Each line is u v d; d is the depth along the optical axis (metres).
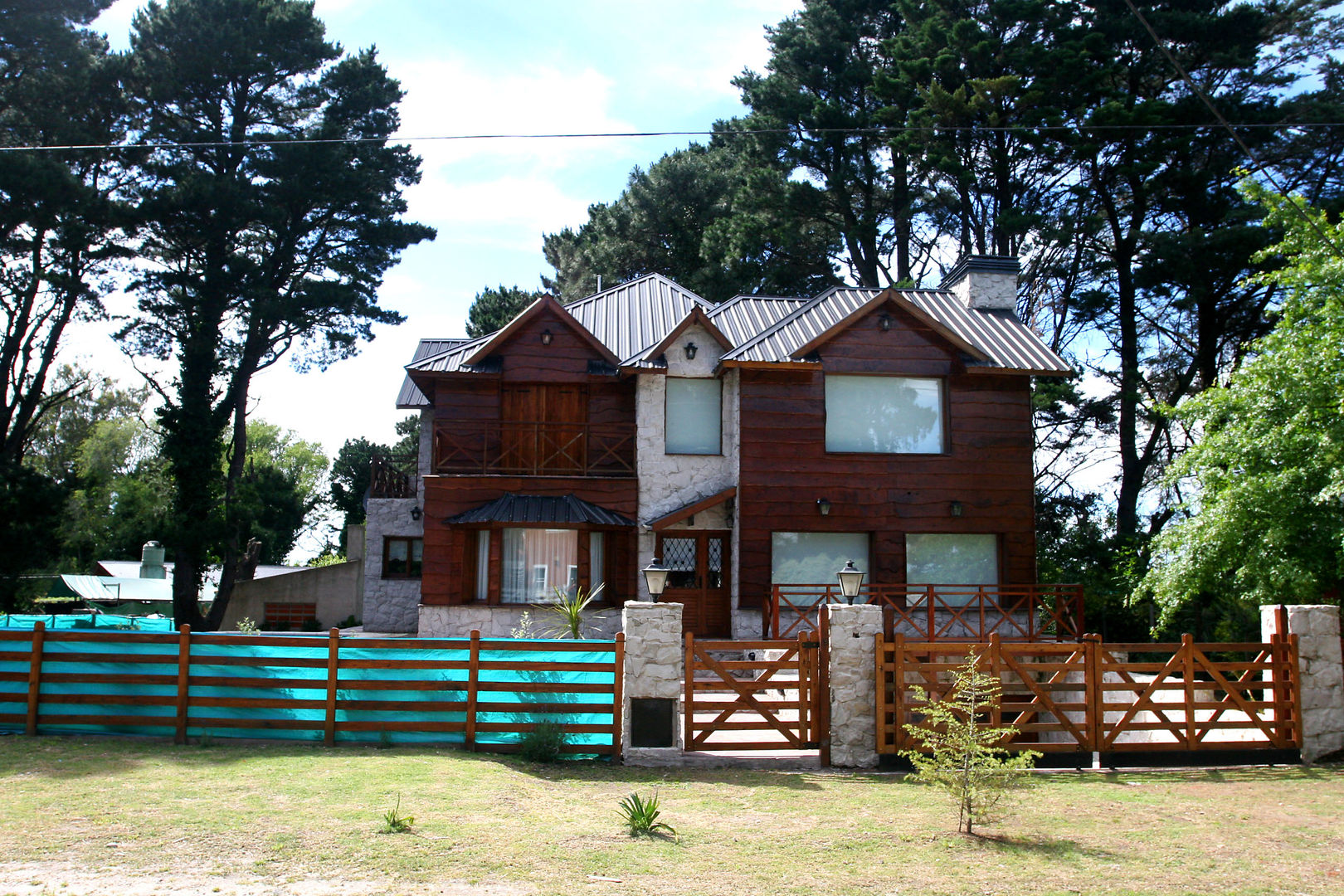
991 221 32.28
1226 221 27.33
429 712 11.52
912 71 31.11
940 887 7.16
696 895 6.84
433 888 6.73
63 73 26.33
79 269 28.66
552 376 20.69
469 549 20.06
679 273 42.12
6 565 24.44
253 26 30.09
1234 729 12.16
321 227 32.81
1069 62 28.31
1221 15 28.14
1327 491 12.81
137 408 54.78
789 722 11.98
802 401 20.02
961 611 19.59
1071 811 9.59
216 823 7.94
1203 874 7.60
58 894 6.34
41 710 11.53
